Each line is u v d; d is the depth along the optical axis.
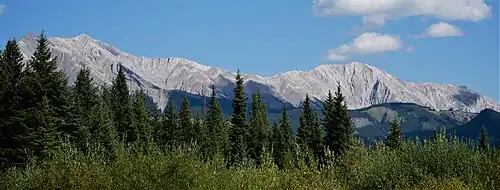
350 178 27.17
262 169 23.38
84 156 20.09
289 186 22.97
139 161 19.73
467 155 25.53
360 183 26.23
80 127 57.38
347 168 28.00
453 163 25.30
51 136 50.59
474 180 23.89
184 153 20.19
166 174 19.45
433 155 25.67
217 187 20.16
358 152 28.89
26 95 58.88
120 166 19.64
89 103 76.75
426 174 24.86
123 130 74.19
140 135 70.06
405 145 27.06
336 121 76.56
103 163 20.06
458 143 26.14
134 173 19.31
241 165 23.25
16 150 50.91
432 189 23.02
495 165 24.62
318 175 24.47
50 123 53.88
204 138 76.31
